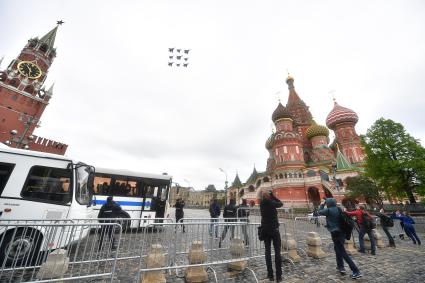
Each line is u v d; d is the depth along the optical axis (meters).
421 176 25.05
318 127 59.09
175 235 6.25
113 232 5.74
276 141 55.44
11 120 38.97
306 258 8.10
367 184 31.70
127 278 5.69
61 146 41.84
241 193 70.75
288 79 75.94
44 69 48.62
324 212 6.63
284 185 50.94
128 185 13.57
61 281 4.53
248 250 6.97
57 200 7.22
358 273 5.90
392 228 17.92
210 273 6.18
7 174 6.89
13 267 4.43
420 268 6.96
